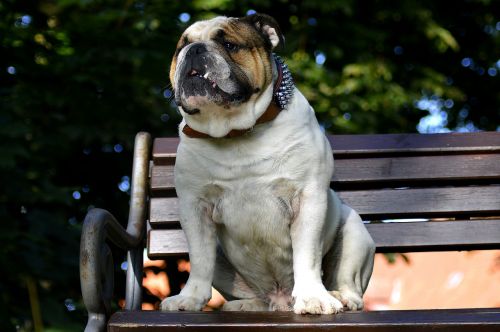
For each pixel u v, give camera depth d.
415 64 16.03
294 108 5.64
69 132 10.24
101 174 11.39
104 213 5.08
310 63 13.44
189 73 5.39
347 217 6.23
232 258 6.09
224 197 5.75
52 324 9.19
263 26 5.79
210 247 5.82
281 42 5.72
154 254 6.60
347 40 14.19
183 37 5.79
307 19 14.03
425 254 17.48
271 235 5.80
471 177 6.74
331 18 14.24
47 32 11.09
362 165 6.82
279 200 5.68
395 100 14.49
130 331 4.50
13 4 11.51
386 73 14.73
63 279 9.47
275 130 5.58
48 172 10.43
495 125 17.70
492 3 16.88
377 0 15.12
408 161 6.81
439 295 15.79
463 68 17.33
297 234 5.62
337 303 5.13
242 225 5.79
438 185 6.87
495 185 6.70
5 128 9.39
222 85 5.37
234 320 4.57
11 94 10.28
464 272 15.79
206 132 5.55
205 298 5.68
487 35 17.27
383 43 15.31
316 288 5.35
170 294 9.55
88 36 10.84
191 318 4.65
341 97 13.37
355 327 4.44
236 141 5.60
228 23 5.70
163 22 11.27
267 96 5.57
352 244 6.13
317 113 13.05
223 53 5.46
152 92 10.98
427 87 15.62
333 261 6.18
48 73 10.57
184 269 9.52
